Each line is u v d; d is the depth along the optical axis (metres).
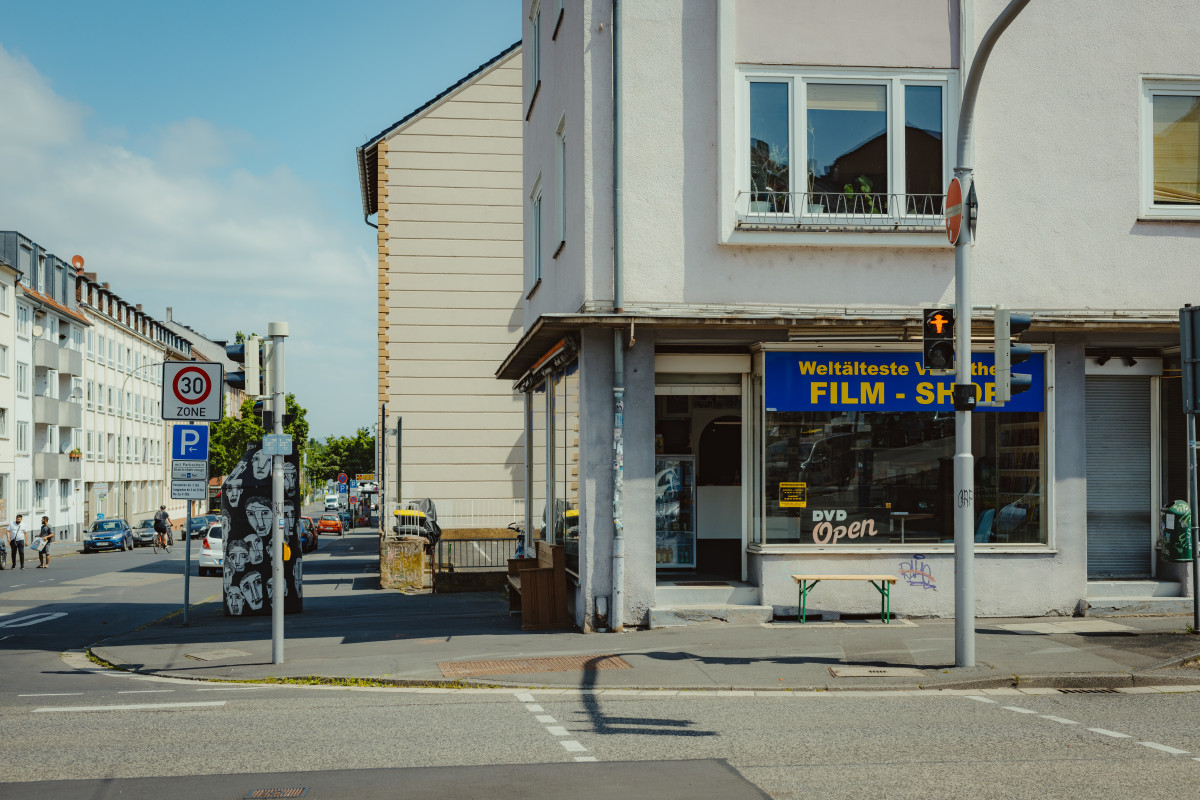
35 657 13.34
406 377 28.45
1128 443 13.82
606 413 12.82
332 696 9.63
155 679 11.15
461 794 6.11
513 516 27.52
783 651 11.14
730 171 12.78
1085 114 13.44
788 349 13.03
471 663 10.97
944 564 13.12
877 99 13.13
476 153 28.89
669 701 9.15
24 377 59.59
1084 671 9.84
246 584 16.94
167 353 96.38
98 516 73.06
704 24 12.95
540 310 17.03
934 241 12.98
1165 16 13.59
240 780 6.50
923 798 5.97
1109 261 13.42
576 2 13.38
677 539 13.47
